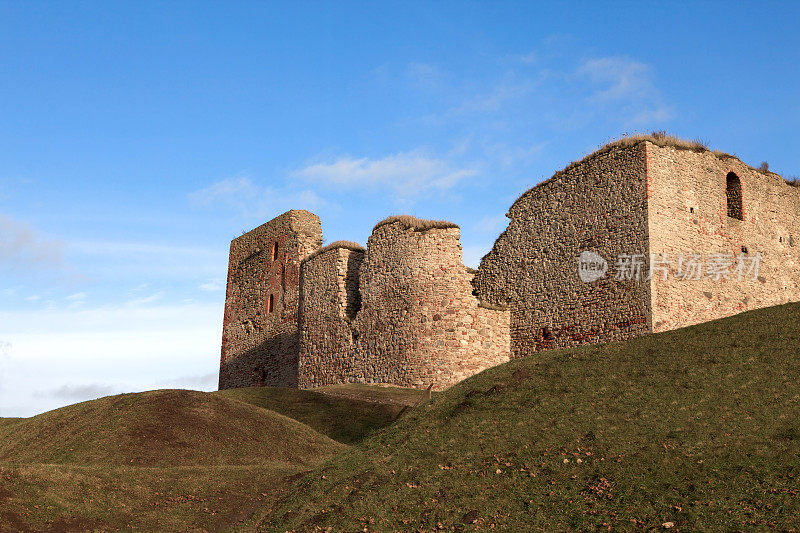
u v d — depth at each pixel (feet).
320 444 93.25
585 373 84.02
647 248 102.58
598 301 107.55
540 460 67.82
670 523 54.39
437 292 118.93
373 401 110.93
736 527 52.60
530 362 91.81
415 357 118.73
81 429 90.22
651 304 100.37
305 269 148.05
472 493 64.59
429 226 122.72
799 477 57.21
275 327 165.89
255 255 180.14
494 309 119.75
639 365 83.51
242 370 176.14
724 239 112.98
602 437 69.36
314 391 121.60
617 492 60.18
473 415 80.07
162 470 75.61
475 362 115.65
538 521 58.59
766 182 123.85
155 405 93.20
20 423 105.50
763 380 74.43
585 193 113.09
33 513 61.26
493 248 126.62
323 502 68.33
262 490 75.36
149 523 64.80
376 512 64.39
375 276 128.98
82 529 61.05
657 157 106.73
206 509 69.21
